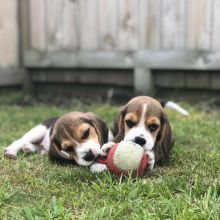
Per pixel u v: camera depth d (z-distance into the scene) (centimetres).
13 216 49
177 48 112
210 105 110
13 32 130
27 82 132
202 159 68
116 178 59
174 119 99
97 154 63
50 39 127
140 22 115
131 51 117
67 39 125
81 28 123
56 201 52
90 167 63
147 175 62
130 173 58
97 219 48
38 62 129
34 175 62
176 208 50
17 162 68
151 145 63
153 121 64
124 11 117
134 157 59
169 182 57
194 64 110
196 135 85
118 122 68
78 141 64
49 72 130
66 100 124
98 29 121
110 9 118
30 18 129
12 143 78
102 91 125
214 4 107
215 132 87
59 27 125
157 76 117
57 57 126
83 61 123
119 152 59
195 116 101
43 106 118
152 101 66
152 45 115
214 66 108
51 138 67
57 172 62
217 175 60
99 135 66
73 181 60
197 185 55
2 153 73
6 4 128
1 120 102
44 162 68
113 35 119
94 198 54
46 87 133
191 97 115
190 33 110
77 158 64
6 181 59
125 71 120
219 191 54
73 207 52
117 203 52
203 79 112
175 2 111
